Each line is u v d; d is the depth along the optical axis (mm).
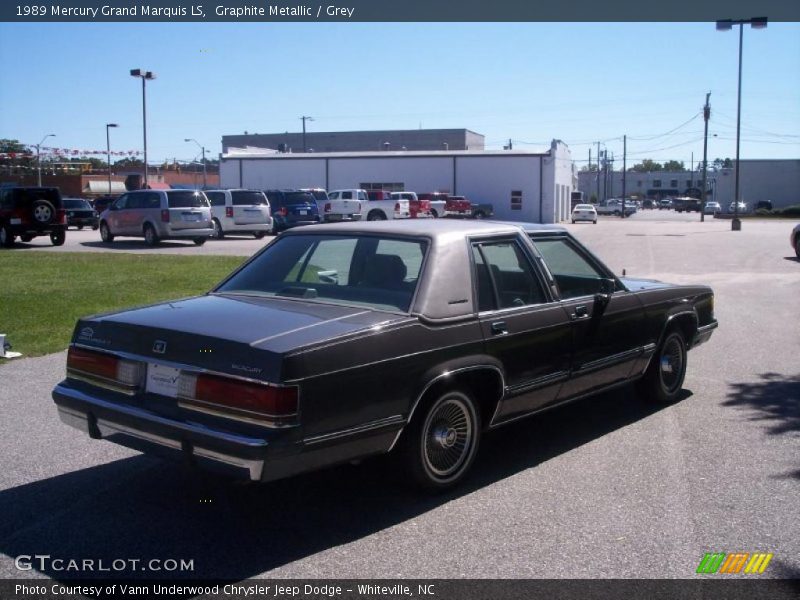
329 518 4543
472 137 94688
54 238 25688
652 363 6727
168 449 4211
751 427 6320
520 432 6219
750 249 25812
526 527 4422
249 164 58344
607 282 5922
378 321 4434
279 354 3900
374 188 57219
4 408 6672
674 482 5105
